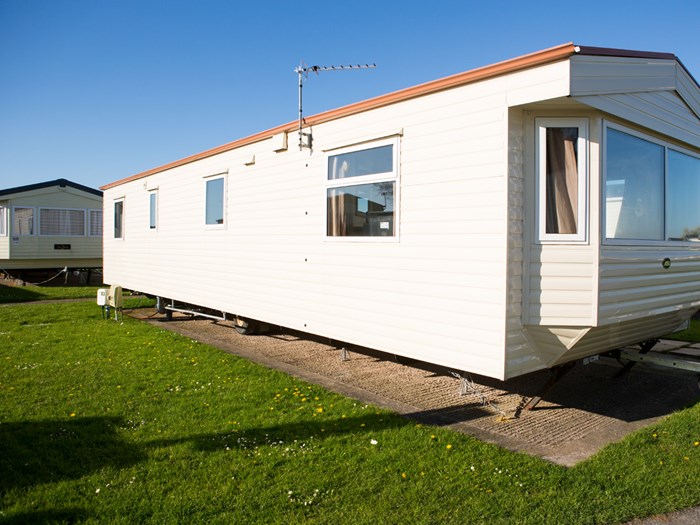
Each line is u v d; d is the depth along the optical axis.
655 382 5.96
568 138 3.96
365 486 3.26
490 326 4.01
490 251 3.99
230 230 7.46
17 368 6.08
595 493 3.19
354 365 6.65
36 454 3.69
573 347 4.16
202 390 5.26
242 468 3.50
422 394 5.40
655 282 4.61
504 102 3.92
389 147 4.86
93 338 8.02
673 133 4.76
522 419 4.70
